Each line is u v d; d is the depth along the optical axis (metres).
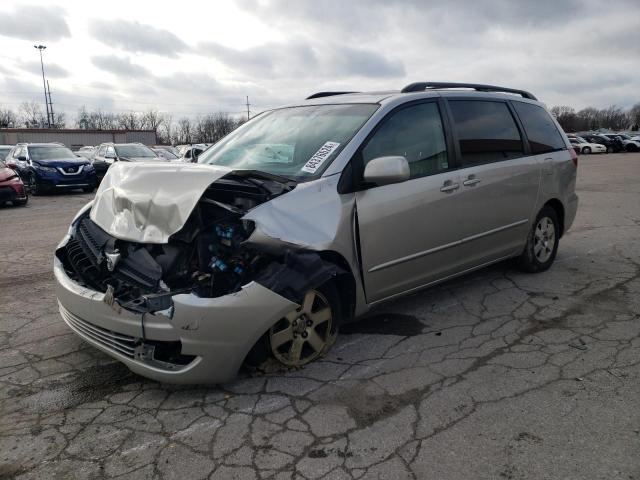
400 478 2.41
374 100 4.10
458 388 3.21
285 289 3.01
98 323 3.16
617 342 3.80
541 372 3.38
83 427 2.87
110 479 2.45
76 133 48.56
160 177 3.45
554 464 2.48
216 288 2.97
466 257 4.46
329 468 2.49
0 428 2.88
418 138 4.05
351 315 3.68
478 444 2.65
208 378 3.00
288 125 4.27
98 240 3.58
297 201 3.26
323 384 3.28
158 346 3.02
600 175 19.17
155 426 2.87
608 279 5.30
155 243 3.21
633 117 119.38
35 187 16.56
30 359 3.72
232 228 3.16
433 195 3.99
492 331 4.06
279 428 2.82
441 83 4.59
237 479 2.43
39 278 5.86
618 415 2.87
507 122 4.95
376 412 2.96
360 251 3.54
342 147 3.63
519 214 4.95
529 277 5.39
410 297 4.87
